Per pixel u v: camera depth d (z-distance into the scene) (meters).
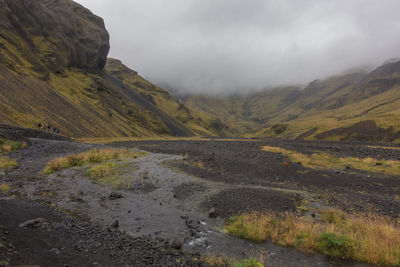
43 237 7.09
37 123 52.78
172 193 16.27
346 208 14.88
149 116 171.12
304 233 9.90
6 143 28.53
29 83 68.44
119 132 95.81
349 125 147.12
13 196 12.50
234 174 24.73
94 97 118.88
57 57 128.25
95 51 166.75
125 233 9.17
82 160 25.31
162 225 10.66
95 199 13.72
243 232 10.12
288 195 16.48
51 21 138.50
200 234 9.85
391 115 146.75
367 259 8.23
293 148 57.31
